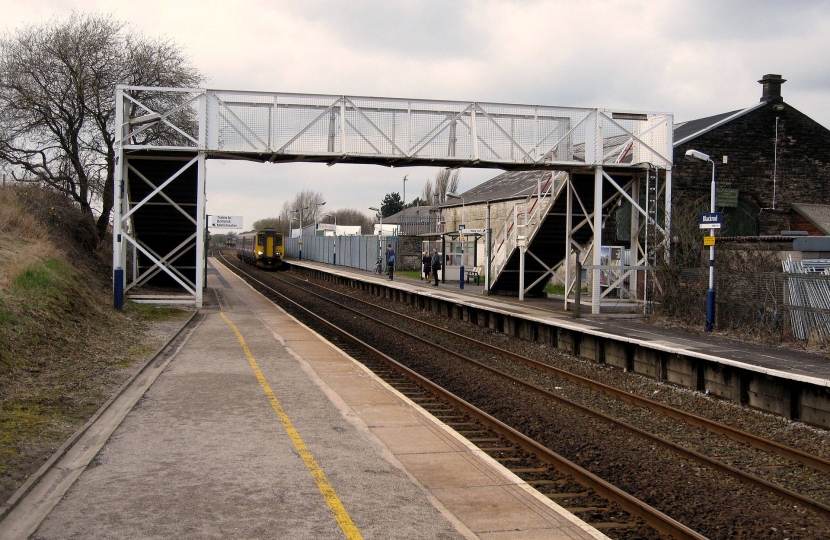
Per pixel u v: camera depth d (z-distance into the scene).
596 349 15.25
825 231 24.44
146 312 18.97
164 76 30.81
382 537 4.87
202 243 21.22
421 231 51.75
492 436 8.92
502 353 15.83
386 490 5.86
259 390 9.84
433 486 6.07
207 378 10.66
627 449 8.41
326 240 59.31
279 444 7.13
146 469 6.18
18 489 5.45
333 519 5.16
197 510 5.23
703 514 6.34
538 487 6.98
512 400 11.16
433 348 16.70
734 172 26.41
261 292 32.56
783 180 26.77
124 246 19.77
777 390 10.49
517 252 23.78
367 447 7.15
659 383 12.82
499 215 39.12
